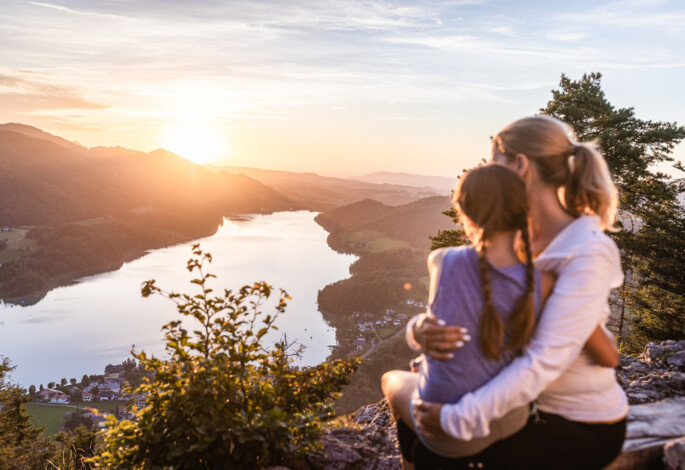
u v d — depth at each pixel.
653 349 3.90
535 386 1.37
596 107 17.66
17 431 25.08
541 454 1.50
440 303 1.45
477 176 1.46
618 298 18.38
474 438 1.48
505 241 1.45
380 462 2.82
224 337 2.69
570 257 1.46
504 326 1.39
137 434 2.53
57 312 184.88
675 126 17.44
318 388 2.74
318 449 2.84
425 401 1.48
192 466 2.45
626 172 17.20
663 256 16.67
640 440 2.12
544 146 1.60
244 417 2.42
